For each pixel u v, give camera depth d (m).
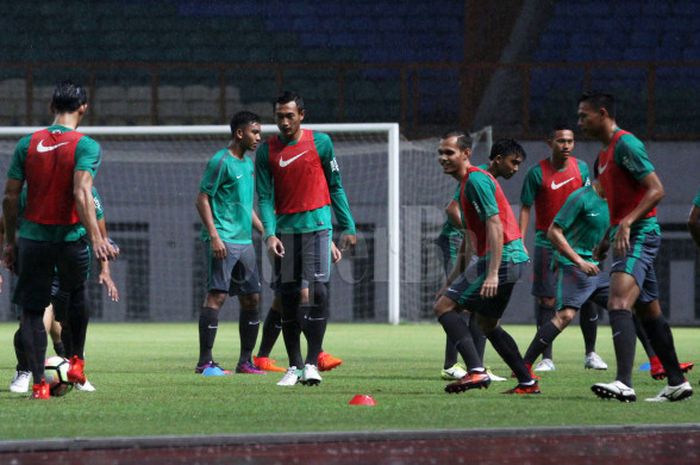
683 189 68.19
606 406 19.47
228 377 27.16
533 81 78.00
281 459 13.59
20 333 21.92
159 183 69.44
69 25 80.88
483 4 80.56
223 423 16.92
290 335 25.08
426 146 69.19
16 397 21.12
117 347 41.78
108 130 60.22
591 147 68.06
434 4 83.31
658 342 20.31
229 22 82.12
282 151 24.73
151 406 19.39
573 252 24.70
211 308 28.42
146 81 78.88
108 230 69.19
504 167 26.36
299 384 24.77
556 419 17.48
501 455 13.96
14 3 81.25
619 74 78.19
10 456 13.77
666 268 68.31
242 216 28.64
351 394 22.14
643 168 19.61
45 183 20.39
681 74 77.69
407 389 23.47
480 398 21.11
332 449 14.41
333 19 83.38
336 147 70.31
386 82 78.94
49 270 20.64
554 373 28.84
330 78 79.19
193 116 77.94
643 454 14.08
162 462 13.35
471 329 27.11
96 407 19.17
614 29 80.81
